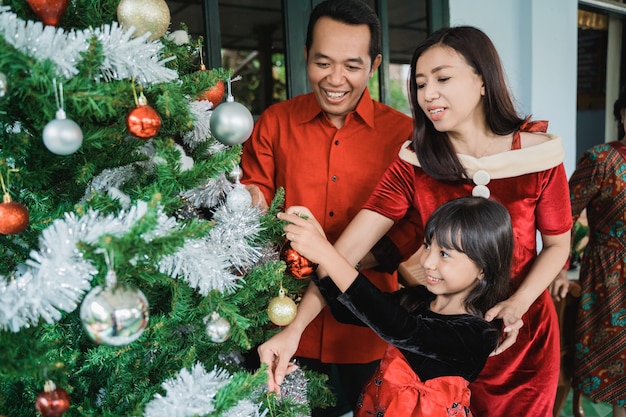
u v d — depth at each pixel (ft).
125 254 1.72
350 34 3.38
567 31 7.98
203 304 2.37
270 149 4.08
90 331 1.77
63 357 2.28
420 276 5.14
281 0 5.62
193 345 2.64
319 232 2.70
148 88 2.10
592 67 11.11
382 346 4.09
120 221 1.96
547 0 7.59
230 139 2.35
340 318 2.94
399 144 3.86
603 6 9.31
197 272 2.19
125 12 2.06
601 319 5.21
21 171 2.04
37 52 1.77
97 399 2.52
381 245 3.71
